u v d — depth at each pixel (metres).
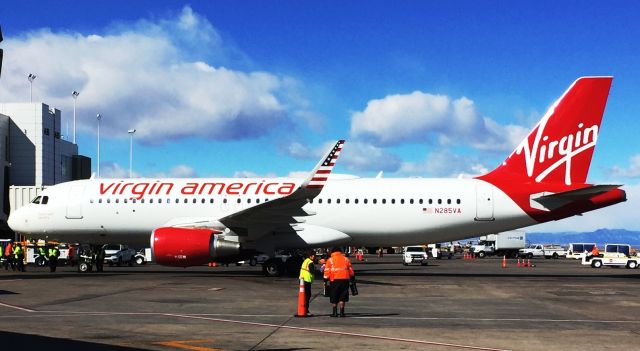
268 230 32.22
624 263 53.78
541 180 32.69
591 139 32.38
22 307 18.56
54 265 39.38
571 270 47.28
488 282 29.41
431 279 31.50
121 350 11.74
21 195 61.47
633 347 12.41
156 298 21.25
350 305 19.55
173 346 12.21
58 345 12.20
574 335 13.82
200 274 35.38
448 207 32.78
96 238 35.56
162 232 30.56
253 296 21.98
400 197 33.09
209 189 34.12
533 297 22.22
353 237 33.59
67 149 99.88
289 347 12.21
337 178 34.34
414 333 13.97
